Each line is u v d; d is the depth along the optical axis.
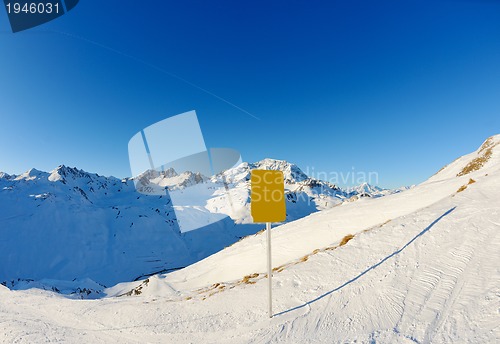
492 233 9.27
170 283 37.47
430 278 8.04
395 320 6.70
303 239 27.22
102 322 12.80
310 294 9.66
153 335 9.87
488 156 44.66
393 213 23.09
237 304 10.70
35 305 20.30
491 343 4.91
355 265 10.80
